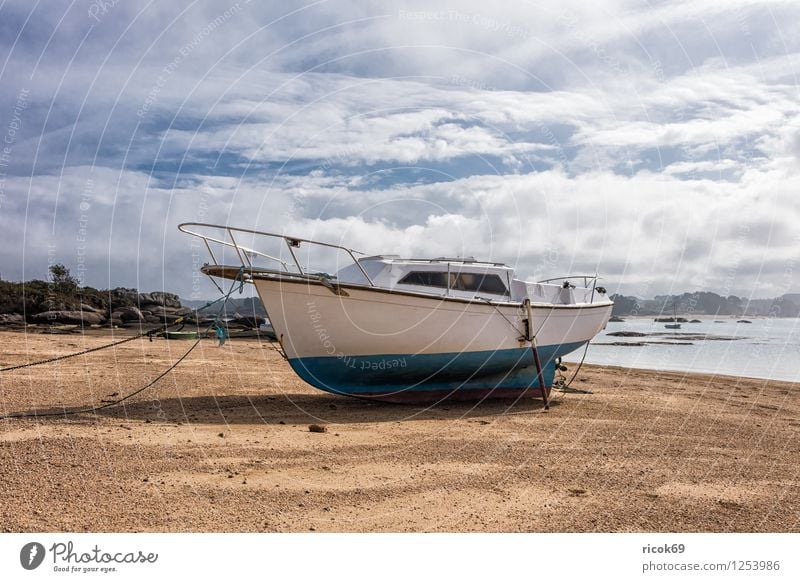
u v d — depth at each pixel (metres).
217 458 6.74
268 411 10.06
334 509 5.33
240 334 30.00
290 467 6.56
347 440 8.01
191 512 5.08
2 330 32.88
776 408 11.97
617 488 6.14
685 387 15.34
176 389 11.90
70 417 8.67
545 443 8.12
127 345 22.77
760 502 5.77
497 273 11.77
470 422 9.75
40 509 4.97
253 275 9.82
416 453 7.39
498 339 11.60
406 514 5.27
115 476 5.89
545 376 12.75
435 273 11.24
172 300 51.81
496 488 6.05
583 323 13.33
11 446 6.74
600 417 10.34
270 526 4.88
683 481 6.43
